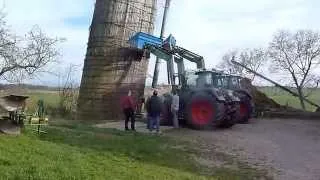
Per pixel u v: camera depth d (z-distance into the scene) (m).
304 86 34.72
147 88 24.55
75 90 28.45
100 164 9.99
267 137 15.83
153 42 22.59
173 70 20.73
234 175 11.12
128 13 23.59
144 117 21.44
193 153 13.13
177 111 17.78
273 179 10.87
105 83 23.36
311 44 35.22
